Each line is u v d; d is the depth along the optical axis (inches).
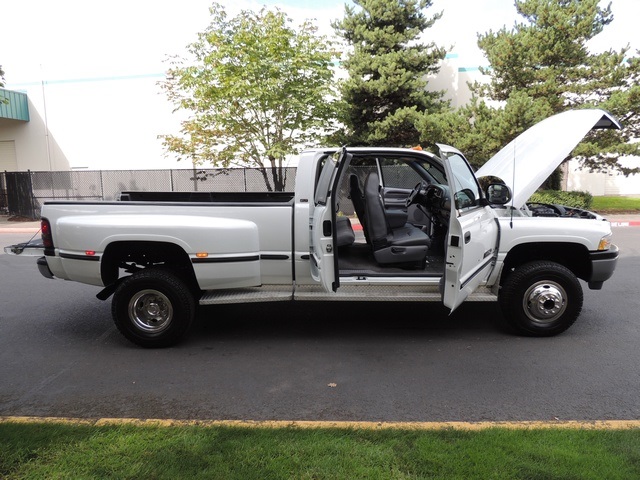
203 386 161.3
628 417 137.7
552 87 584.4
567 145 211.2
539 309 197.2
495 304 248.2
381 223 200.7
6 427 128.2
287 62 526.0
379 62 636.1
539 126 237.3
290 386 160.6
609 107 549.3
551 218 198.4
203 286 190.2
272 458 111.8
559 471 105.4
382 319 227.5
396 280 192.7
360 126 680.4
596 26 594.9
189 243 184.7
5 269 355.6
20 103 848.3
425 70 664.4
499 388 156.8
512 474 104.7
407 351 189.3
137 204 190.9
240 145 564.7
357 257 222.1
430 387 158.1
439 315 232.2
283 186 614.2
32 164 876.0
